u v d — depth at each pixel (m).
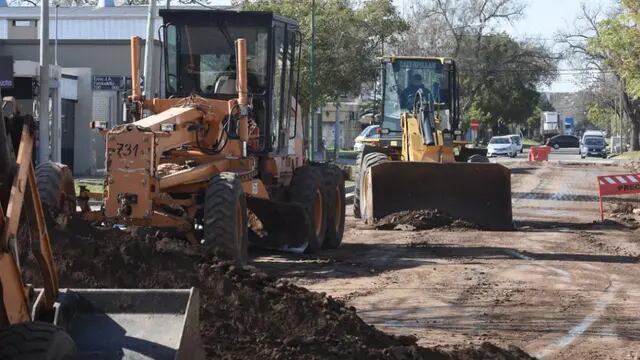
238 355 8.53
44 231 6.71
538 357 10.66
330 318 9.73
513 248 20.44
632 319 12.93
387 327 12.12
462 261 18.30
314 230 19.20
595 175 54.00
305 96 51.03
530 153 81.00
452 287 15.20
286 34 19.14
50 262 6.82
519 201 35.78
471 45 85.44
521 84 96.88
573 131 178.25
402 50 79.06
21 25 56.62
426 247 20.48
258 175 18.31
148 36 28.81
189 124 16.12
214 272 10.29
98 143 46.75
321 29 52.56
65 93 44.16
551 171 58.12
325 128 91.81
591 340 11.59
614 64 58.84
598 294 14.86
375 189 24.41
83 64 48.88
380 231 23.47
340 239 20.77
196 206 15.70
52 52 48.59
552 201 35.91
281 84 19.05
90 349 6.97
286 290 10.42
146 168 14.75
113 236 11.24
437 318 12.75
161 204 15.06
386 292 14.64
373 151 29.91
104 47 48.84
